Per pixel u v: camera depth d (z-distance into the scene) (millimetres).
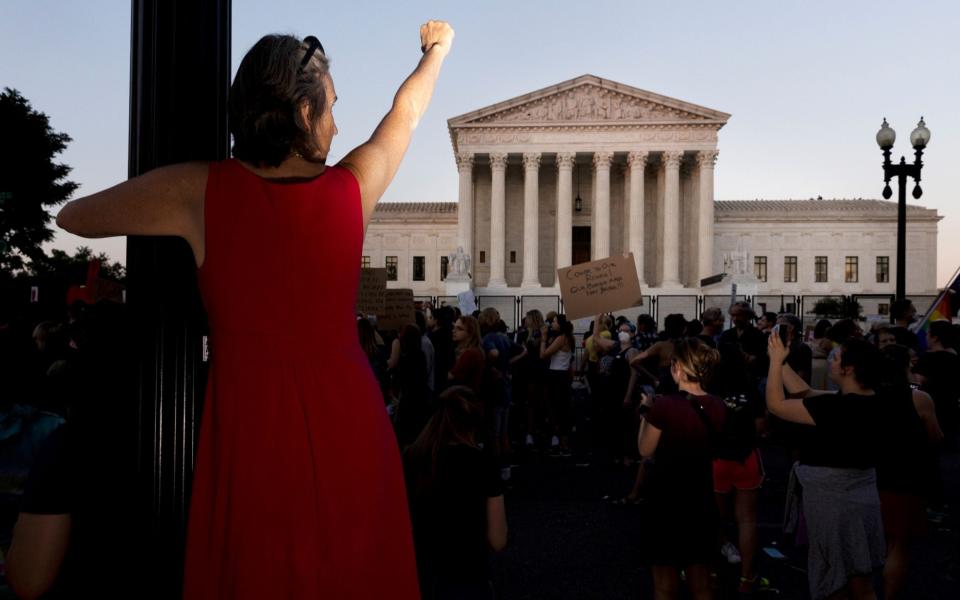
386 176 1845
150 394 2293
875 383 5406
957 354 9328
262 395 1544
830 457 5379
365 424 1632
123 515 2273
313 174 1700
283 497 1516
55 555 2188
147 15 2340
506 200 71625
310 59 1734
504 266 67812
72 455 2223
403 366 10125
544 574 7430
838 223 76438
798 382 6012
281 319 1558
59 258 31547
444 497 4242
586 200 71625
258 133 1614
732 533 9117
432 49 2230
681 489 5363
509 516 9672
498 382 11180
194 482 1597
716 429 5441
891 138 17922
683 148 64062
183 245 2334
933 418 6223
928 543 8680
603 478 12109
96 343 2357
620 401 13109
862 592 5348
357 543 1564
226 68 2502
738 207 79000
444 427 4375
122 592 2262
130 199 1518
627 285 12117
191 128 2352
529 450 14594
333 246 1604
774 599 6891
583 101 65125
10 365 5652
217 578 1530
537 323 14828
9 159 30938
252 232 1552
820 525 5379
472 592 4176
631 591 6953
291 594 1495
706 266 63750
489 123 64750
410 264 77938
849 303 40844
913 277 75688
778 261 76625
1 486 5379
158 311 2299
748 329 11281
